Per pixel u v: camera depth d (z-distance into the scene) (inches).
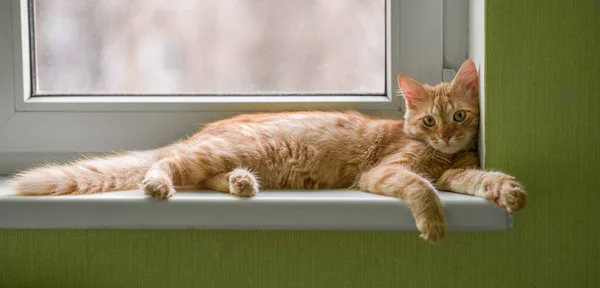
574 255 52.9
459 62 61.4
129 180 57.0
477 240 53.8
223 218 50.2
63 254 55.4
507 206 47.8
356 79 64.2
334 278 55.0
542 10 50.6
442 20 61.0
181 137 62.9
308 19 63.9
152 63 64.6
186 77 64.7
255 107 63.5
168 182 52.5
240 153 58.9
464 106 57.8
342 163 60.4
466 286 54.3
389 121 62.1
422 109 59.6
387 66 63.1
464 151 58.8
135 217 50.6
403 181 51.7
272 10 64.0
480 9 53.1
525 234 53.1
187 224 50.4
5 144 62.5
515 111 51.5
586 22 50.6
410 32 61.2
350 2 63.4
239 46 64.4
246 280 55.2
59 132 62.3
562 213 52.4
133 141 62.7
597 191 52.1
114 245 55.2
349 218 49.8
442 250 54.2
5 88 61.8
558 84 51.1
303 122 61.2
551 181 52.1
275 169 60.0
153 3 64.2
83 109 62.2
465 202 49.4
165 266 55.3
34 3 63.4
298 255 54.9
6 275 55.7
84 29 64.0
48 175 53.9
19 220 51.1
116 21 64.2
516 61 51.1
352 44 63.8
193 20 64.3
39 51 63.9
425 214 48.6
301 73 64.4
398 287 54.8
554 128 51.5
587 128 51.5
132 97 63.7
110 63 64.4
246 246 54.9
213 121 63.1
